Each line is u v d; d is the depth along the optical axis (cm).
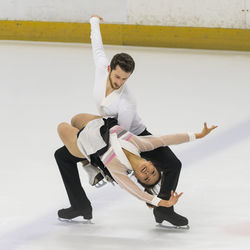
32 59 2684
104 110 1148
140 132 1205
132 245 1136
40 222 1255
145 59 2728
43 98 2186
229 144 1750
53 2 2952
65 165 1221
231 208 1324
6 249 1116
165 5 2892
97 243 1146
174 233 1197
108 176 1158
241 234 1184
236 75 2519
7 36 2988
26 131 1867
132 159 1122
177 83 2398
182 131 1872
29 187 1454
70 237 1176
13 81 2369
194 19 2895
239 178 1507
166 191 1166
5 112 2039
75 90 2281
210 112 2061
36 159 1648
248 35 2888
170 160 1168
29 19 2973
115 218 1278
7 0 2959
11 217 1277
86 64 2628
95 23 1249
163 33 2917
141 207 1341
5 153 1689
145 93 2264
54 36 2972
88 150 1133
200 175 1527
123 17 2923
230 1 2859
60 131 1198
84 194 1232
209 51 2902
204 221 1257
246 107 2119
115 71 1100
